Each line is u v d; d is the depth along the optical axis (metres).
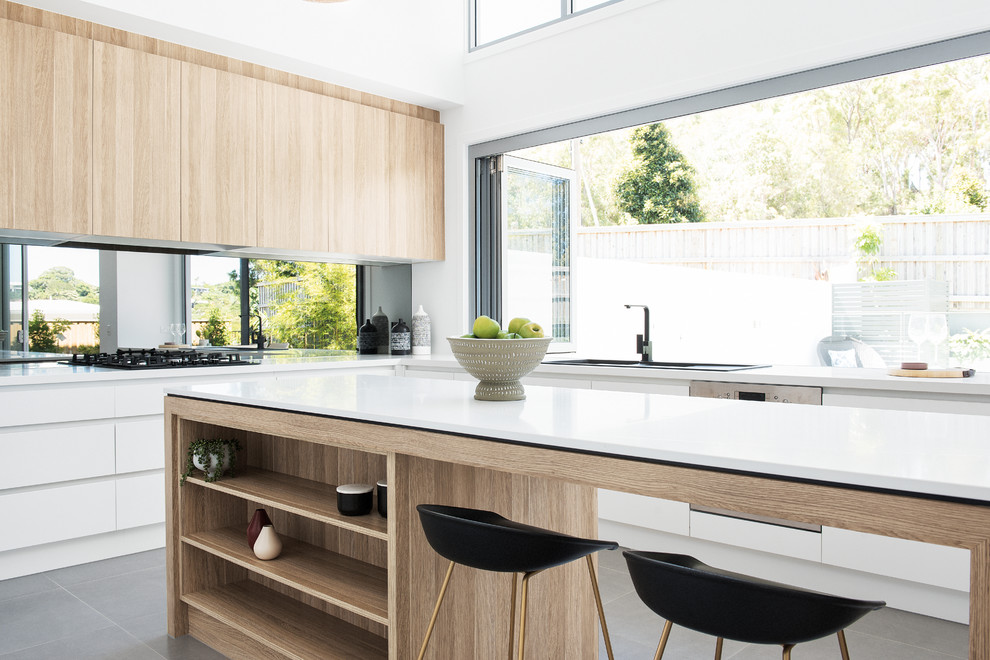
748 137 11.03
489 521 1.75
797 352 7.62
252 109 3.91
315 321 5.00
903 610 2.68
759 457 1.24
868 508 1.10
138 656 2.37
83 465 3.21
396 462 1.82
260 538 2.34
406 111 4.73
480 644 1.96
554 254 5.17
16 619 2.64
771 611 1.08
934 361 3.60
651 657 2.30
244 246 3.90
